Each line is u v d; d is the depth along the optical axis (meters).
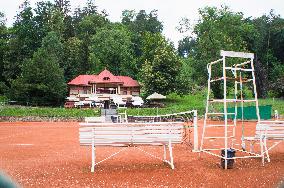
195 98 72.00
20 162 9.92
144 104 64.88
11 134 21.91
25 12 89.56
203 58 63.06
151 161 9.96
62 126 31.22
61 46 84.56
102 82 71.81
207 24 62.47
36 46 88.25
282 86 70.56
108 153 11.79
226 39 62.09
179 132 9.02
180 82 68.75
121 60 88.44
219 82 60.28
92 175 8.00
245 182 7.20
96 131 8.70
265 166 9.09
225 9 64.56
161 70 68.94
